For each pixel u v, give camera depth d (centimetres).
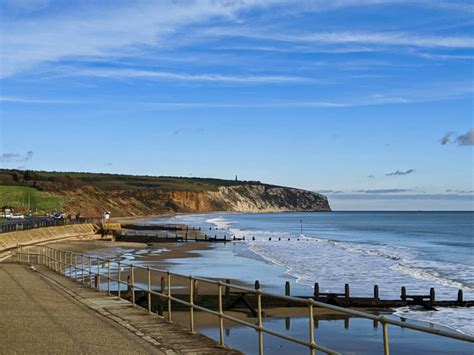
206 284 3412
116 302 1875
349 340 2097
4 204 14788
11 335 1291
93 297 2009
